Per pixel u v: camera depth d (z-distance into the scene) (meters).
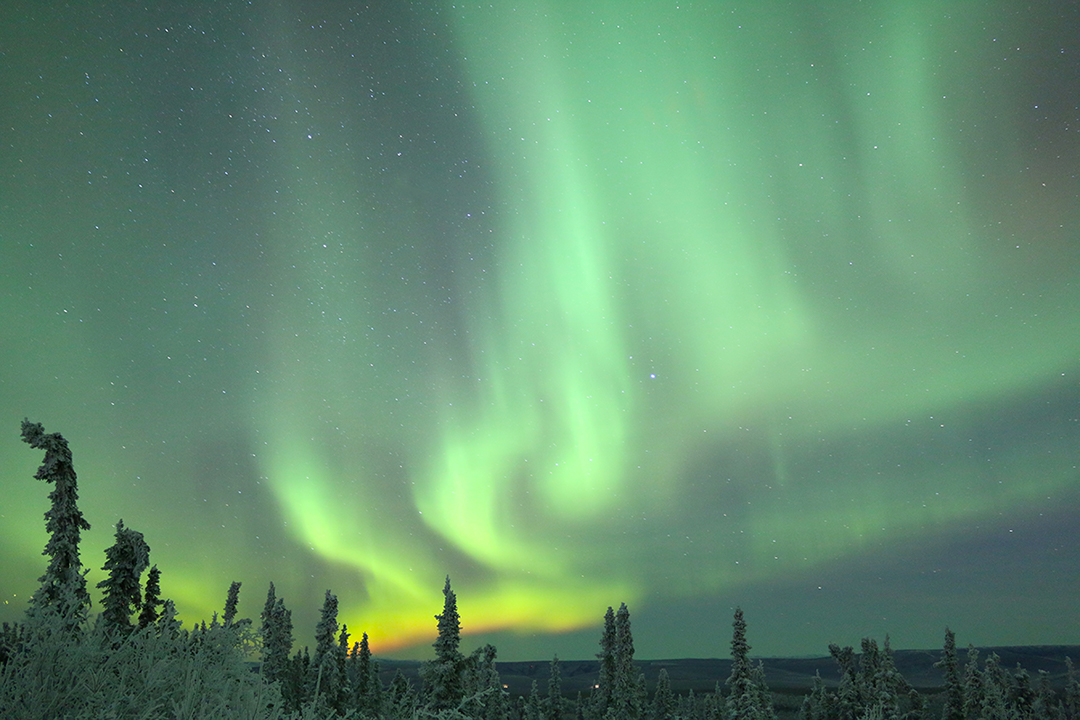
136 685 5.41
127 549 11.79
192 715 4.95
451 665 38.84
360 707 41.81
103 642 5.75
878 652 61.69
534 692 92.12
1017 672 59.72
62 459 14.94
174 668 5.60
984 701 56.50
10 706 4.71
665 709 81.75
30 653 5.15
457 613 41.00
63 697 5.01
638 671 73.12
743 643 48.97
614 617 63.62
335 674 31.78
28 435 14.84
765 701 64.25
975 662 59.19
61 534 14.48
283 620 26.61
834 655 69.00
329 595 33.69
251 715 5.25
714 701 83.06
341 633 33.34
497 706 54.88
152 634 5.87
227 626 6.09
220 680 5.55
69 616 5.53
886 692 57.56
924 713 61.12
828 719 66.56
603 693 61.47
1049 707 59.19
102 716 4.45
